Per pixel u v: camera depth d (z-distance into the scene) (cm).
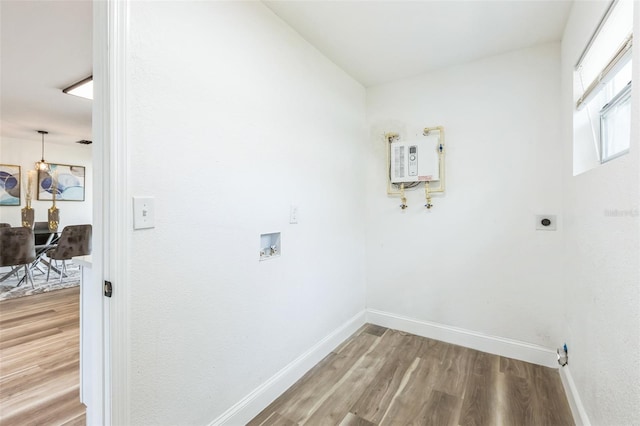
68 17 187
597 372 126
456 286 244
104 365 109
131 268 111
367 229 287
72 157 589
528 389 183
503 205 225
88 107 355
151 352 118
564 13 176
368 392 181
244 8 157
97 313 111
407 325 267
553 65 209
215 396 144
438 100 250
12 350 234
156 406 119
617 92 137
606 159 147
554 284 209
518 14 178
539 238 214
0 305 339
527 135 217
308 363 207
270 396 173
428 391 182
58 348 237
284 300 187
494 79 228
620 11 114
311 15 179
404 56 228
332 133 236
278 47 181
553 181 209
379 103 279
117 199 106
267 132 173
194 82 133
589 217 140
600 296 124
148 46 115
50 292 389
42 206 550
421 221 259
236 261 154
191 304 132
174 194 125
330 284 235
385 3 169
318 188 220
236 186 154
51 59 242
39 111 372
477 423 154
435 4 170
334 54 225
